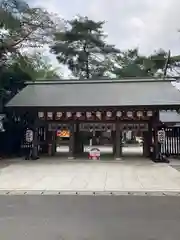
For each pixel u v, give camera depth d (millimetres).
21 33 18516
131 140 40500
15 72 20859
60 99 18422
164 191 9648
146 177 12234
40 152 22359
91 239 5031
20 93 19781
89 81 20969
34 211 7023
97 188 10070
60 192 9523
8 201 8188
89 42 41469
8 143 20594
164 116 25031
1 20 17000
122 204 7812
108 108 17500
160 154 17781
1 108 20062
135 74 40344
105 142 38031
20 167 15039
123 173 13258
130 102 17375
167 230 5504
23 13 18203
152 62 39250
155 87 19578
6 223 6008
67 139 36906
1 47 18250
